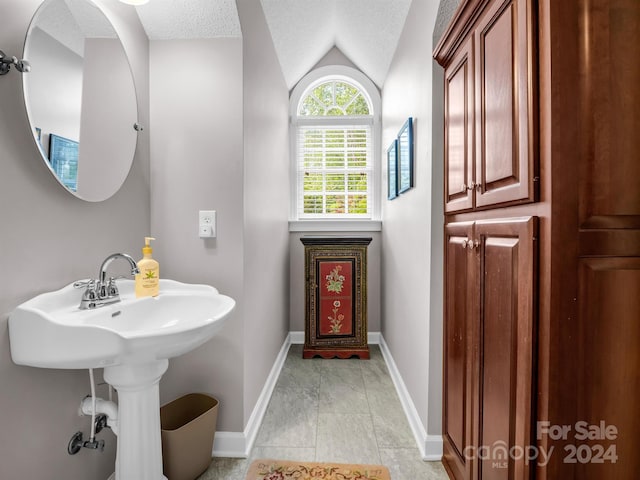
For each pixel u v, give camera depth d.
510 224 0.92
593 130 0.75
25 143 0.98
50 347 0.91
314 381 2.42
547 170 0.77
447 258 1.50
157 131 1.63
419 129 1.78
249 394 1.74
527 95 0.82
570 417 0.77
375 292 3.23
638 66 0.75
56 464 1.09
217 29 1.59
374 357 2.89
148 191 1.63
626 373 0.77
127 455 1.15
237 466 1.55
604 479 0.78
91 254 1.25
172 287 1.48
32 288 1.00
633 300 0.76
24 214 0.98
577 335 0.76
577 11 0.75
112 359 0.94
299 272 3.26
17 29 0.95
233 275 1.64
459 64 1.30
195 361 1.64
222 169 1.63
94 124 1.24
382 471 1.52
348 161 3.30
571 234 0.76
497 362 1.00
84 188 1.19
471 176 1.18
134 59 1.51
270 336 2.30
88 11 1.22
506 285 0.94
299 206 3.32
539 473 0.81
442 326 1.58
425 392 1.64
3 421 0.92
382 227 3.17
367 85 3.22
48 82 1.04
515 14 0.88
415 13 1.85
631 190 0.76
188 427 1.40
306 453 1.64
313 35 2.70
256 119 1.88
